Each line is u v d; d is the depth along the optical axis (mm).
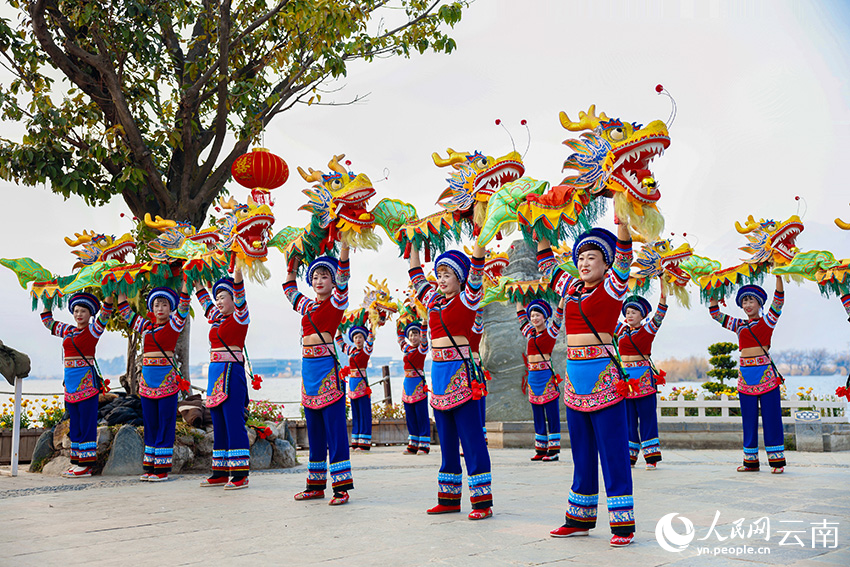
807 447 12477
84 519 5730
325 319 6551
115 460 9125
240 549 4500
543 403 10695
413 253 6223
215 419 7945
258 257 7469
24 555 4391
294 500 6691
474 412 5598
